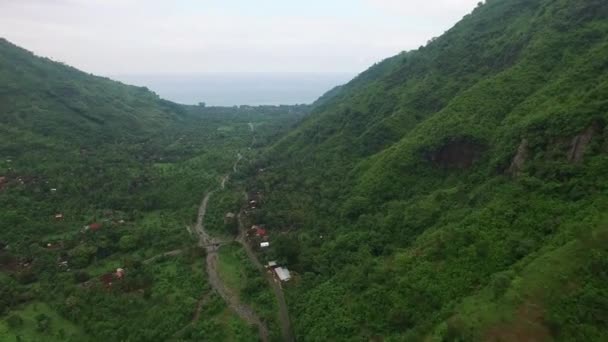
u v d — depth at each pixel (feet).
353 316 165.27
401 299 158.71
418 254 176.24
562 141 172.55
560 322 115.34
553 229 145.79
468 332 124.47
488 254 153.28
